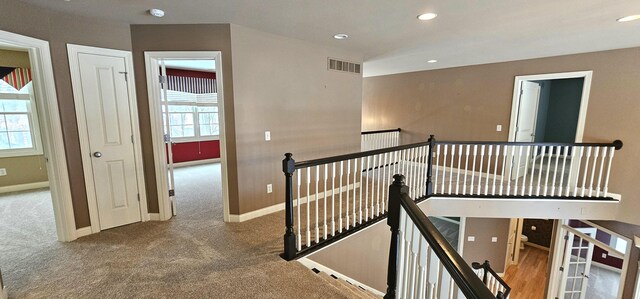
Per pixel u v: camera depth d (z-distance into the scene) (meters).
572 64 4.34
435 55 4.55
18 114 4.68
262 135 3.40
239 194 3.26
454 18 2.76
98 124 2.90
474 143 4.11
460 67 5.55
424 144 3.88
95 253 2.54
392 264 1.77
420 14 2.66
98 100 2.88
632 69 3.86
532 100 5.39
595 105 4.20
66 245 2.69
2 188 4.59
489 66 5.19
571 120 6.32
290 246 2.46
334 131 4.26
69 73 2.70
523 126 5.23
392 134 6.49
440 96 5.89
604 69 4.08
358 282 3.02
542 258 7.00
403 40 3.64
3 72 4.48
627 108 3.95
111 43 2.88
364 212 3.42
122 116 3.03
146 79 3.05
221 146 3.19
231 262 2.41
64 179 2.71
